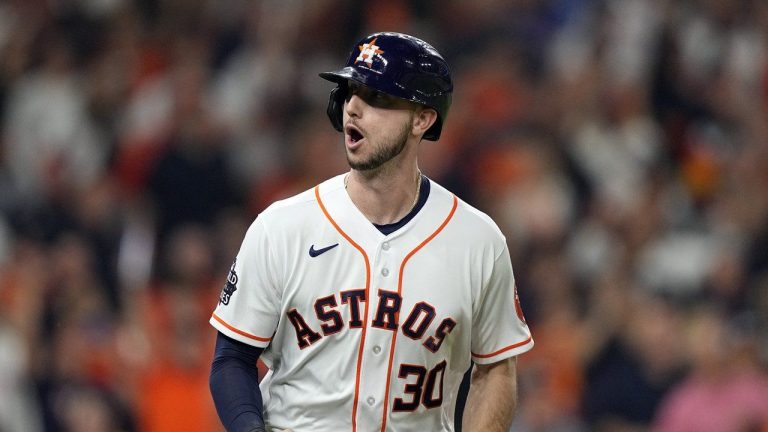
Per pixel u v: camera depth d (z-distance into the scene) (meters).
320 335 13.45
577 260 37.47
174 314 32.62
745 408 29.78
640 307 32.34
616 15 45.22
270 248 13.48
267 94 43.16
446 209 13.92
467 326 13.79
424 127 13.59
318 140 41.03
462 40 44.62
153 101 41.47
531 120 41.78
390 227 13.69
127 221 37.81
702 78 45.03
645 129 42.38
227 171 39.78
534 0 46.41
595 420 31.30
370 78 13.16
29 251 36.06
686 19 45.69
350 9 46.44
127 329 32.84
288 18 45.38
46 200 38.84
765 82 45.28
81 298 34.03
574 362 32.22
